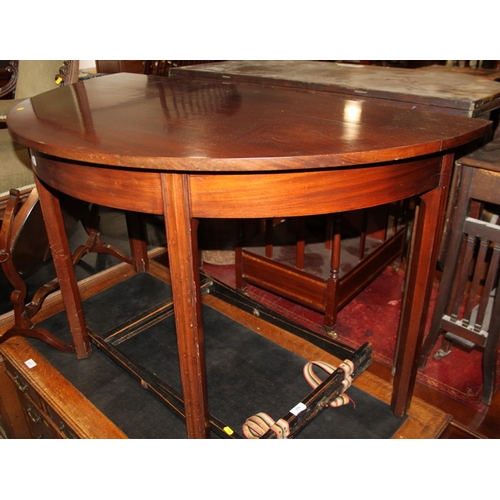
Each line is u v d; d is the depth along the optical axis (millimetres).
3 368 1497
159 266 1929
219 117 959
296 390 1300
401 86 1342
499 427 1358
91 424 1194
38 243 1387
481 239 1336
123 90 1274
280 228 2086
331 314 1699
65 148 771
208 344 1489
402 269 2191
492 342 1353
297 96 1192
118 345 1491
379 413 1235
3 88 1947
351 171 814
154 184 805
